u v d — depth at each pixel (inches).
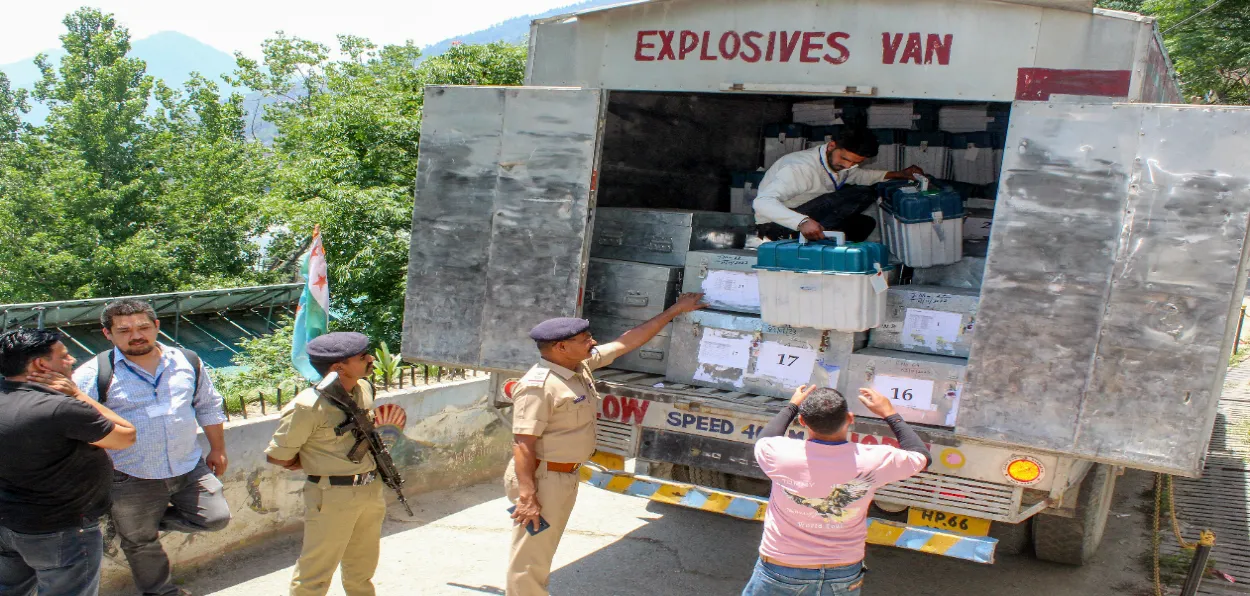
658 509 240.1
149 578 160.1
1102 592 188.9
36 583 144.1
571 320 151.2
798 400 137.9
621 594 182.7
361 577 158.7
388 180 693.3
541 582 150.2
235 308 819.4
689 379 180.9
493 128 179.6
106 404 152.7
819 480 121.8
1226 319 126.2
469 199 181.9
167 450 156.6
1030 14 143.8
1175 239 129.3
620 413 177.0
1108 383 133.6
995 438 141.1
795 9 161.2
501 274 179.2
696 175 263.9
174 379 160.2
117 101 1686.8
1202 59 668.7
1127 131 132.6
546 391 148.0
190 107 1925.4
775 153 258.8
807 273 160.2
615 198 232.7
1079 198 135.3
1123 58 137.6
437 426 238.8
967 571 200.1
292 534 203.6
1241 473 263.4
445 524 218.2
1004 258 140.3
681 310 180.1
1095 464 177.8
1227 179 126.1
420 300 186.4
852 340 164.4
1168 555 207.3
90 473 136.8
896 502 154.4
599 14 175.5
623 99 226.7
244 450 191.2
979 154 238.5
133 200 1552.7
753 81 164.9
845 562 124.1
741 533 223.9
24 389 132.3
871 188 199.6
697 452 170.2
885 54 154.8
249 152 1648.6
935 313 167.9
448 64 743.7
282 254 1542.8
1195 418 128.2
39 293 1358.3
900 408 158.4
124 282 1393.9
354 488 148.6
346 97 797.2
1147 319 131.2
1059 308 136.6
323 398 145.6
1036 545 198.8
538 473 149.4
